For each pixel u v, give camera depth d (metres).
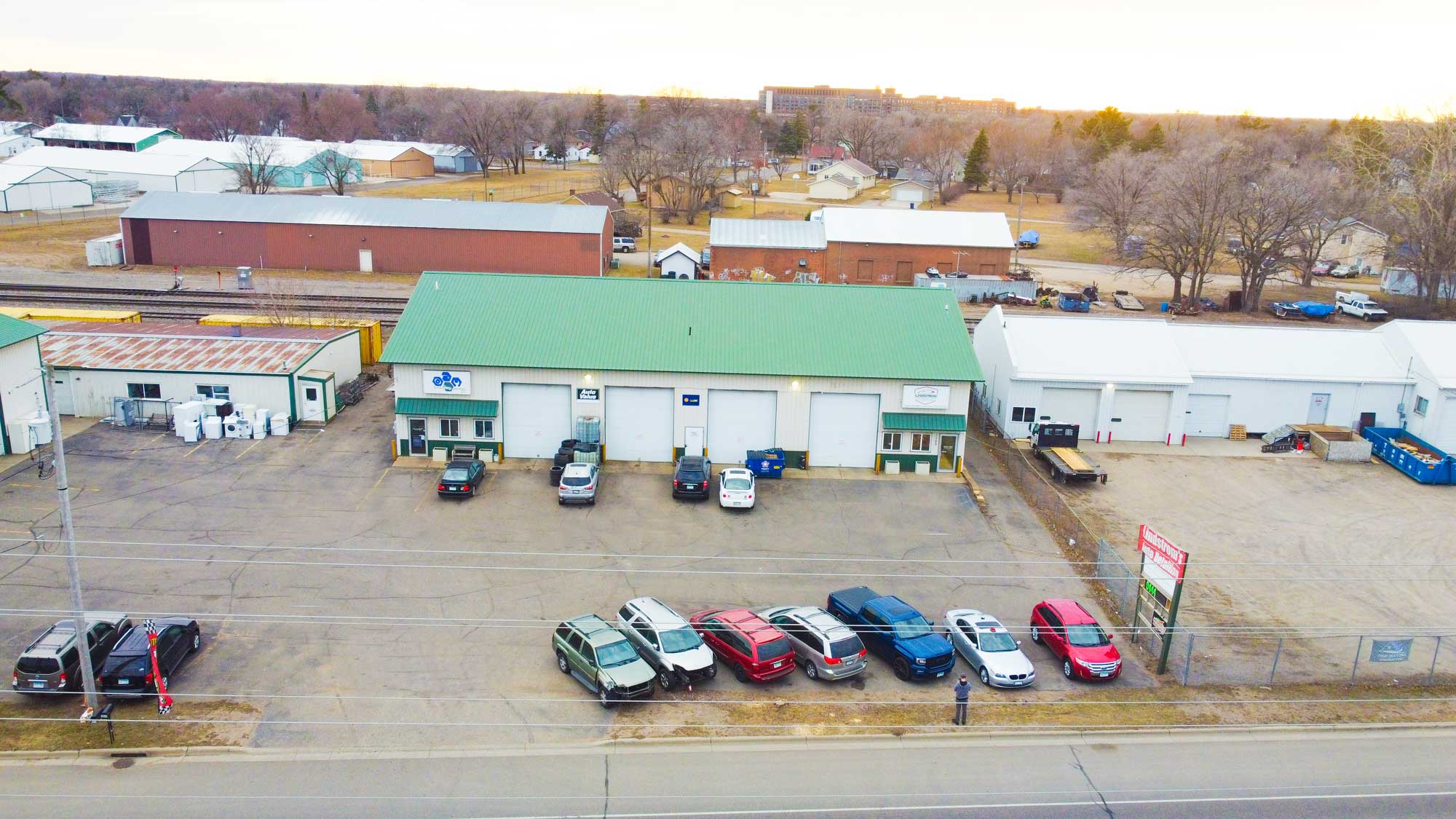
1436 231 76.25
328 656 25.11
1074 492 39.69
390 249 77.62
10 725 21.69
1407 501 39.94
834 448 40.66
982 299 79.38
